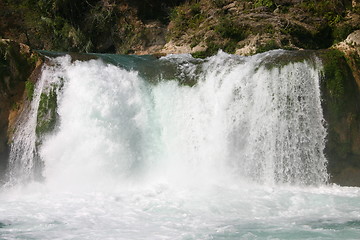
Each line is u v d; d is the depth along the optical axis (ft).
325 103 43.24
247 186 41.09
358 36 46.06
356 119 43.80
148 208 34.04
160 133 44.16
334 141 43.52
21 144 42.98
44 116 42.68
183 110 44.47
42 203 35.86
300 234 28.02
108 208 34.22
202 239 27.17
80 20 71.36
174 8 72.18
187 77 45.44
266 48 57.57
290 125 42.75
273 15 62.64
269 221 30.91
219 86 44.27
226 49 59.72
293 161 42.73
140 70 46.16
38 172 42.16
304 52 44.24
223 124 43.47
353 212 33.42
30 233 28.55
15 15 67.82
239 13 65.36
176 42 64.80
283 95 42.80
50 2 69.31
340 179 43.93
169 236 27.73
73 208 34.30
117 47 69.82
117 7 71.00
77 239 27.40
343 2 66.49
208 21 65.87
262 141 42.93
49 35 67.87
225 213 32.83
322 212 33.45
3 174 43.37
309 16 63.62
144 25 70.38
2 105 44.01
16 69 44.45
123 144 42.52
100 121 42.24
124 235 28.04
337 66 43.52
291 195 38.06
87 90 42.91
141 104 44.29
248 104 43.34
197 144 43.60
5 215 32.45
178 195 37.14
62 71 43.98
